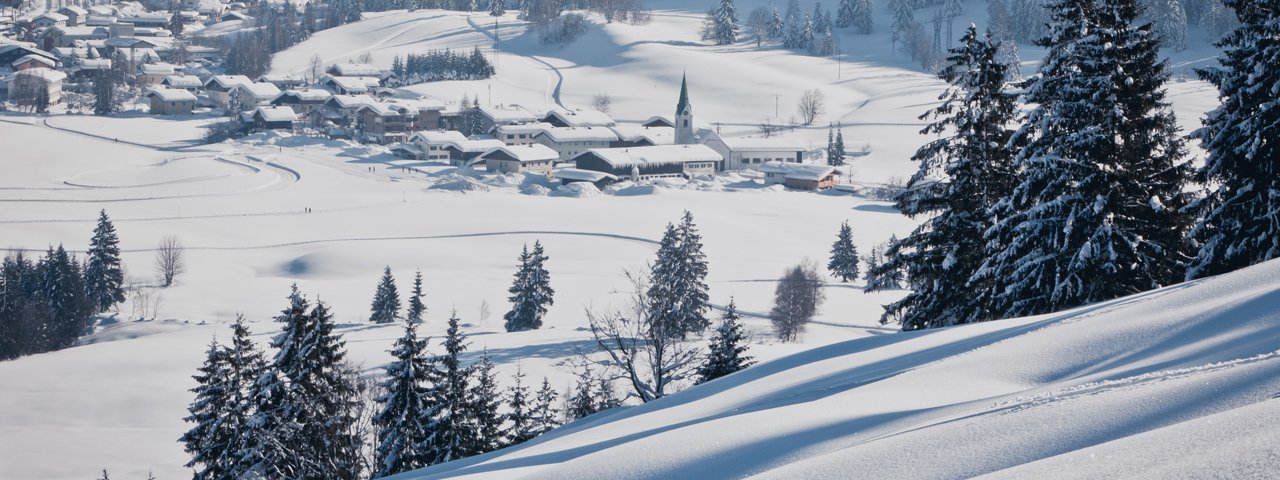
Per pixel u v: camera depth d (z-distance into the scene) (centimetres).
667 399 1962
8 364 7219
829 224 14200
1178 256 2758
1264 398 626
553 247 12538
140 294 10481
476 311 9844
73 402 6203
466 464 1577
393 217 14338
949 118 3030
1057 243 2634
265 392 3150
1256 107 2677
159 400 6312
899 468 642
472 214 14462
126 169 18775
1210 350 976
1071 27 2666
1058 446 635
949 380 1165
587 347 6531
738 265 11494
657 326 3272
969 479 571
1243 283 1258
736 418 1051
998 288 2831
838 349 1977
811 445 863
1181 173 2719
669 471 879
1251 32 2747
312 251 12481
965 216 2981
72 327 9375
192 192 16338
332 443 3234
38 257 11900
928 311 3055
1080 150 2592
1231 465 436
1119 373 976
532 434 3784
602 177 17412
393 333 8075
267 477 3111
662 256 8288
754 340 7925
